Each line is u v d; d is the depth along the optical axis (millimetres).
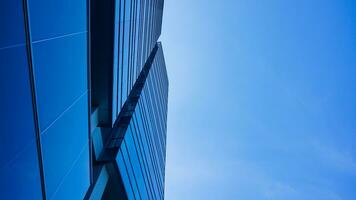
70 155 11672
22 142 8016
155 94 42094
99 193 17812
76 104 12023
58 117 10352
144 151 29328
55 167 10328
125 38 20312
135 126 26234
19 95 7781
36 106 8727
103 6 15922
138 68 28406
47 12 9070
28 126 8312
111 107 17828
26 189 8336
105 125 18484
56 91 10070
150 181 31297
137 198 25062
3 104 7109
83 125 13039
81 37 12070
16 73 7574
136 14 24766
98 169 18375
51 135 9875
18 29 7527
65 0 10312
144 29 30672
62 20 10156
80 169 13000
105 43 16672
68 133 11359
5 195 7293
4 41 6977
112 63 17031
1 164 7094
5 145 7234
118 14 17438
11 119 7465
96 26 16375
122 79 20422
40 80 8906
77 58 11789
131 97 29734
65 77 10750
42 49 8914
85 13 12336
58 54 10039
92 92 17516
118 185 20562
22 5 7652
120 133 22484
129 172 22594
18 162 7879
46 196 9711
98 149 19094
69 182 11781
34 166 8773
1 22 6844
